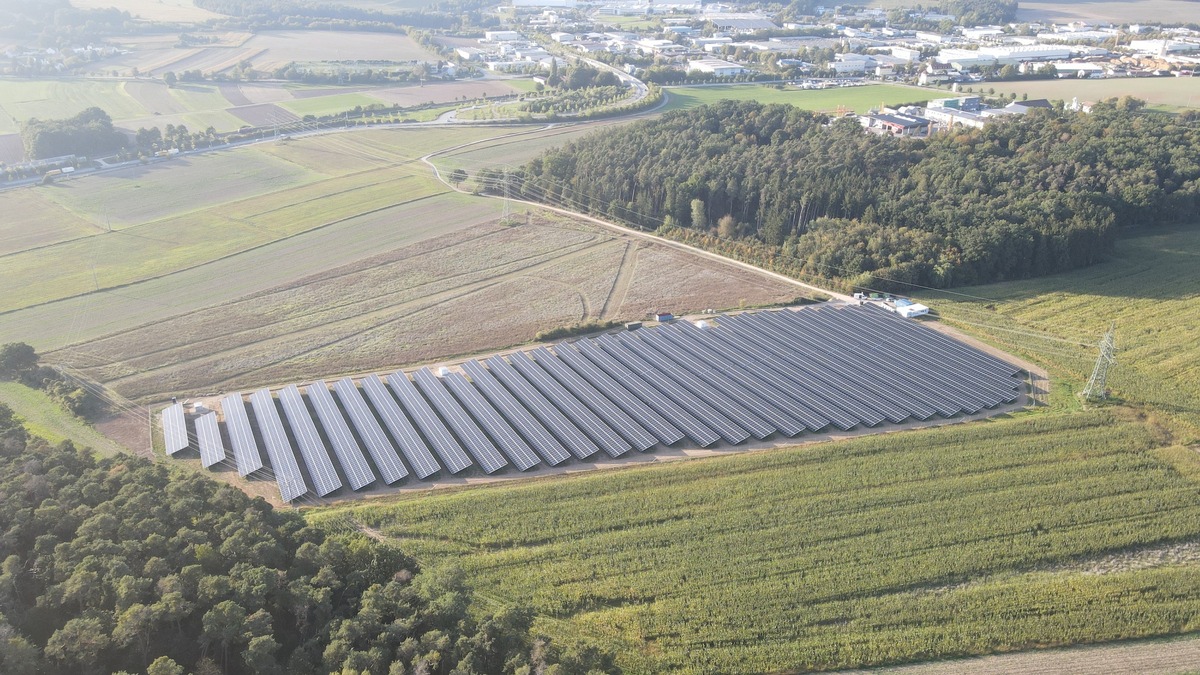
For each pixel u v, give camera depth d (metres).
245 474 103.88
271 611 75.00
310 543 80.81
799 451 108.38
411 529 94.25
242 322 150.88
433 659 67.81
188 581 74.12
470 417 117.75
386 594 75.50
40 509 83.06
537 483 103.12
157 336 144.88
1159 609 80.81
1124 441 108.25
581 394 124.69
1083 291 158.75
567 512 97.12
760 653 77.12
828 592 83.94
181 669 63.91
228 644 70.94
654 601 84.00
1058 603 82.00
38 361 133.50
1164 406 116.81
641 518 95.81
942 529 92.81
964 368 129.62
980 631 79.00
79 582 71.75
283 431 113.00
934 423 115.81
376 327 149.62
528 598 83.88
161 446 111.19
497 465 105.81
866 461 106.12
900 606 82.00
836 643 78.06
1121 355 133.12
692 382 127.31
